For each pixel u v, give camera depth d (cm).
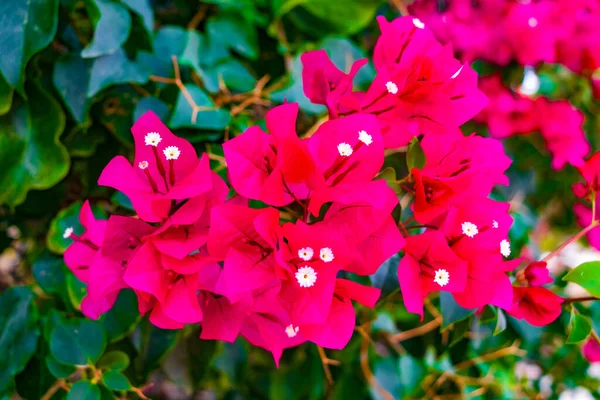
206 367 56
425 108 46
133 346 56
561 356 70
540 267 49
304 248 43
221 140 56
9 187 52
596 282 47
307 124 57
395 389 63
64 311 56
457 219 45
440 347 58
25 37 49
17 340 53
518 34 65
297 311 43
